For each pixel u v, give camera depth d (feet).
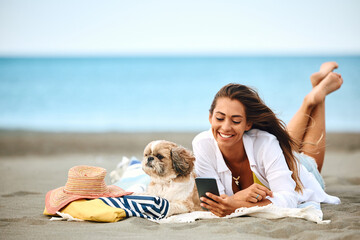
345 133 49.57
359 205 15.30
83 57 216.74
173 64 164.25
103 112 76.02
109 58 200.54
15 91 100.37
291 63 161.58
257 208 12.69
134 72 140.05
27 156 36.73
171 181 13.71
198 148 14.66
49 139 46.88
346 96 82.02
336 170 27.30
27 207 15.47
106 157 36.17
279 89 96.78
